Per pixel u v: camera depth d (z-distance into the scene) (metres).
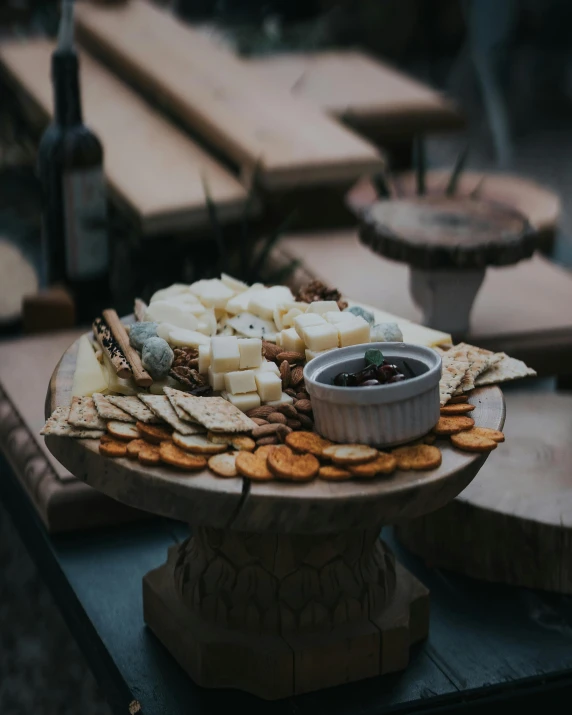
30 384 2.10
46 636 2.36
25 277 2.68
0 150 3.44
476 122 5.95
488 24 5.37
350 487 1.16
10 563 2.58
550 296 2.43
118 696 1.47
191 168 2.75
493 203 2.20
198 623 1.43
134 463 1.21
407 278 2.56
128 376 1.33
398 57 6.84
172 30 3.87
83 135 2.35
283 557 1.36
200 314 1.48
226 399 1.30
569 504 1.63
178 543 1.74
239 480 1.17
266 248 2.36
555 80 6.35
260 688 1.39
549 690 1.47
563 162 5.55
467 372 1.38
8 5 4.05
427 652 1.51
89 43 3.85
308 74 3.81
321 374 1.25
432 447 1.22
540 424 1.86
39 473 1.84
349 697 1.40
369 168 2.72
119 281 2.63
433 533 1.69
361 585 1.42
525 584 1.66
